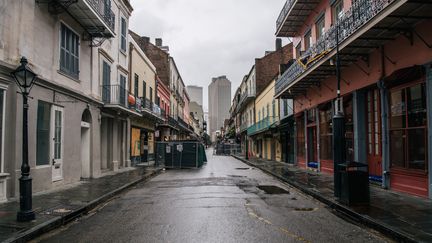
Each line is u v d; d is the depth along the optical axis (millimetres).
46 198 10781
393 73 10922
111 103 19359
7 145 10305
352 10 11945
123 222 8031
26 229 6895
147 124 32406
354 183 9047
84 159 17109
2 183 10016
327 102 17734
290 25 22000
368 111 13898
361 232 6980
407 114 10820
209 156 54406
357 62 13992
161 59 43875
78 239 6664
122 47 23609
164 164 26000
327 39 14273
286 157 28609
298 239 6434
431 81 9578
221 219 8117
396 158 11438
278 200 10875
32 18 11562
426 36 9844
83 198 10781
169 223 7781
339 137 10031
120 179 16547
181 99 60375
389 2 9375
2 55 10227
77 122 15391
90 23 15609
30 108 11453
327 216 8508
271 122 31859
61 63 13977
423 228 6668
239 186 14469
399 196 10352
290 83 19797
